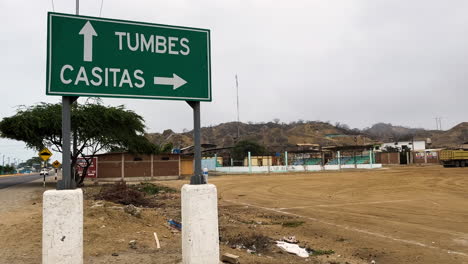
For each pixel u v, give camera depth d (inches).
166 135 5487.2
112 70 184.2
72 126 1098.7
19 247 268.1
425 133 7598.4
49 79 172.1
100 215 347.3
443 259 281.1
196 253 173.9
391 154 3253.0
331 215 520.1
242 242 327.3
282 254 293.1
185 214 178.7
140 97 188.5
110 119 1171.9
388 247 321.1
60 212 156.1
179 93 196.5
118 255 242.8
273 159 2696.9
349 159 2760.8
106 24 185.9
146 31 193.5
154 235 311.7
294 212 557.0
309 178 1440.7
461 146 3836.1
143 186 1050.7
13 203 631.2
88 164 1195.3
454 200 687.7
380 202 669.9
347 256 290.0
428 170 1846.7
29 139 1112.8
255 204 673.6
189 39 202.7
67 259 155.2
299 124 7824.8
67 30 178.4
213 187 181.5
